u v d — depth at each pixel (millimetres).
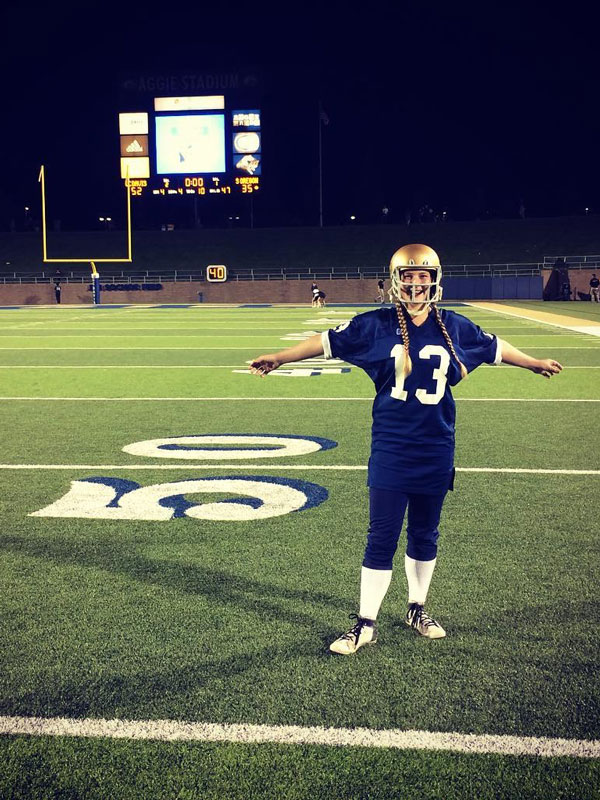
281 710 2783
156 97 49719
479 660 3148
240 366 13367
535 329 20672
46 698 2871
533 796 2342
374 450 3193
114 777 2432
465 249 51844
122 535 4695
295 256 52344
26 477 6062
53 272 50969
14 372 12625
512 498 5391
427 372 3061
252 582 3955
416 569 3393
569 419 8320
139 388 10781
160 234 55969
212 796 2344
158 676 3021
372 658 3166
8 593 3834
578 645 3275
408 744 2582
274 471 6219
